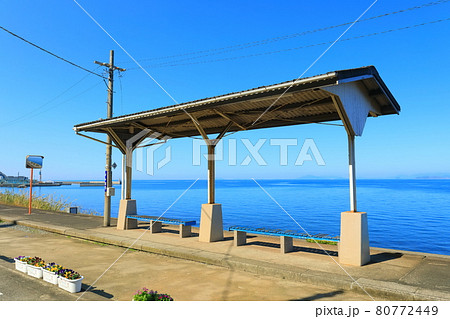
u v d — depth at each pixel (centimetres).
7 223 1378
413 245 1535
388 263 646
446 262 653
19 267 640
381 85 674
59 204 2177
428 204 3644
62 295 497
